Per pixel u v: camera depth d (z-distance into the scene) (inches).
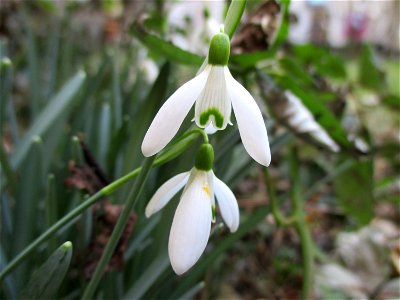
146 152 2.6
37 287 3.7
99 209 4.8
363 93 10.2
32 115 8.6
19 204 5.3
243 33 5.7
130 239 5.7
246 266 8.9
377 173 14.6
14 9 13.5
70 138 6.8
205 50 6.7
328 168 9.9
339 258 9.2
